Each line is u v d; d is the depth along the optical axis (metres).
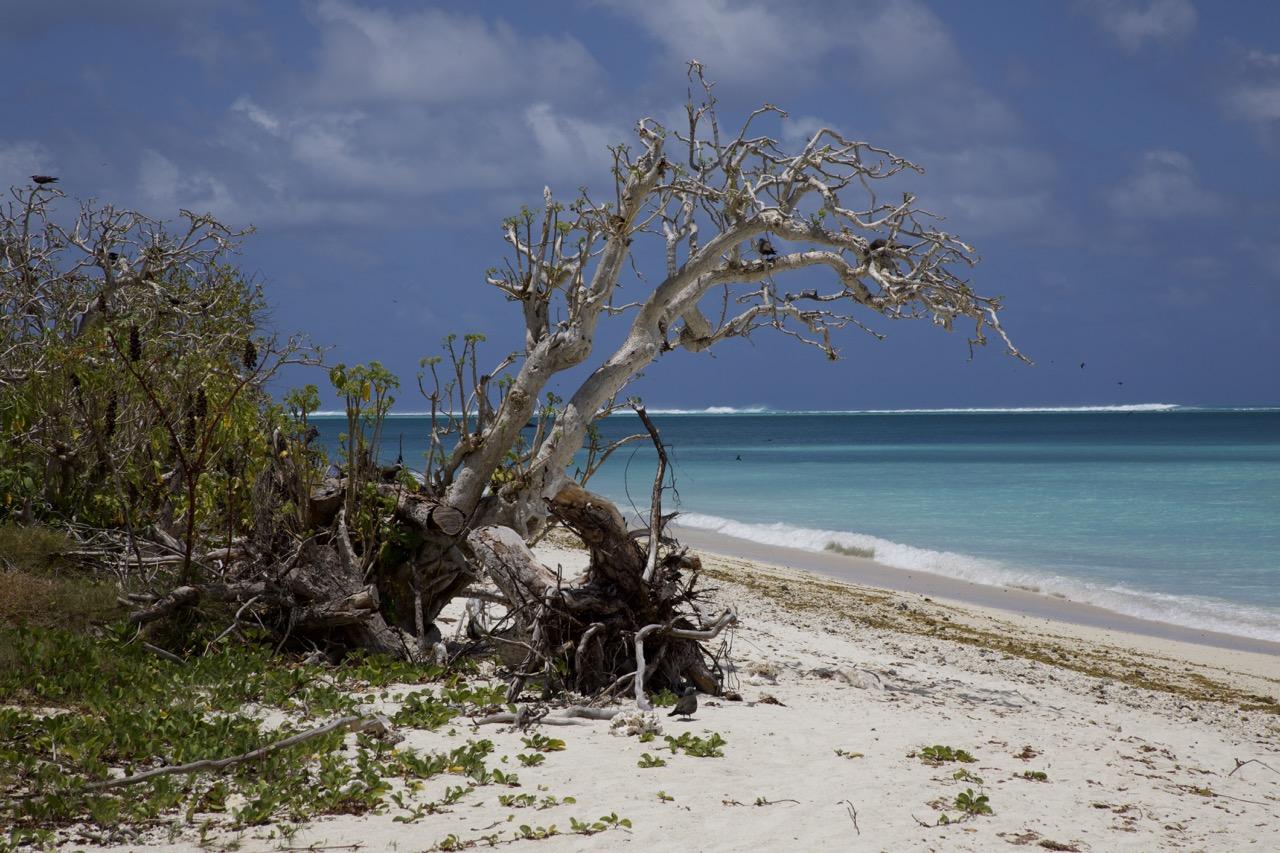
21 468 12.12
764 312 13.52
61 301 15.97
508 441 11.94
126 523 11.37
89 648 9.04
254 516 11.16
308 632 10.62
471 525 11.77
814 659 13.34
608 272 12.33
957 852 6.02
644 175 12.27
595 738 8.27
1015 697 12.38
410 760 7.09
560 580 9.93
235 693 8.66
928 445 106.69
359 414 11.11
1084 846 6.35
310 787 6.55
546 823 6.18
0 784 6.21
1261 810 7.71
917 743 8.71
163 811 6.13
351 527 11.08
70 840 5.62
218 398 11.87
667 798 6.72
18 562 10.87
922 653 15.52
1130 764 8.94
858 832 6.25
